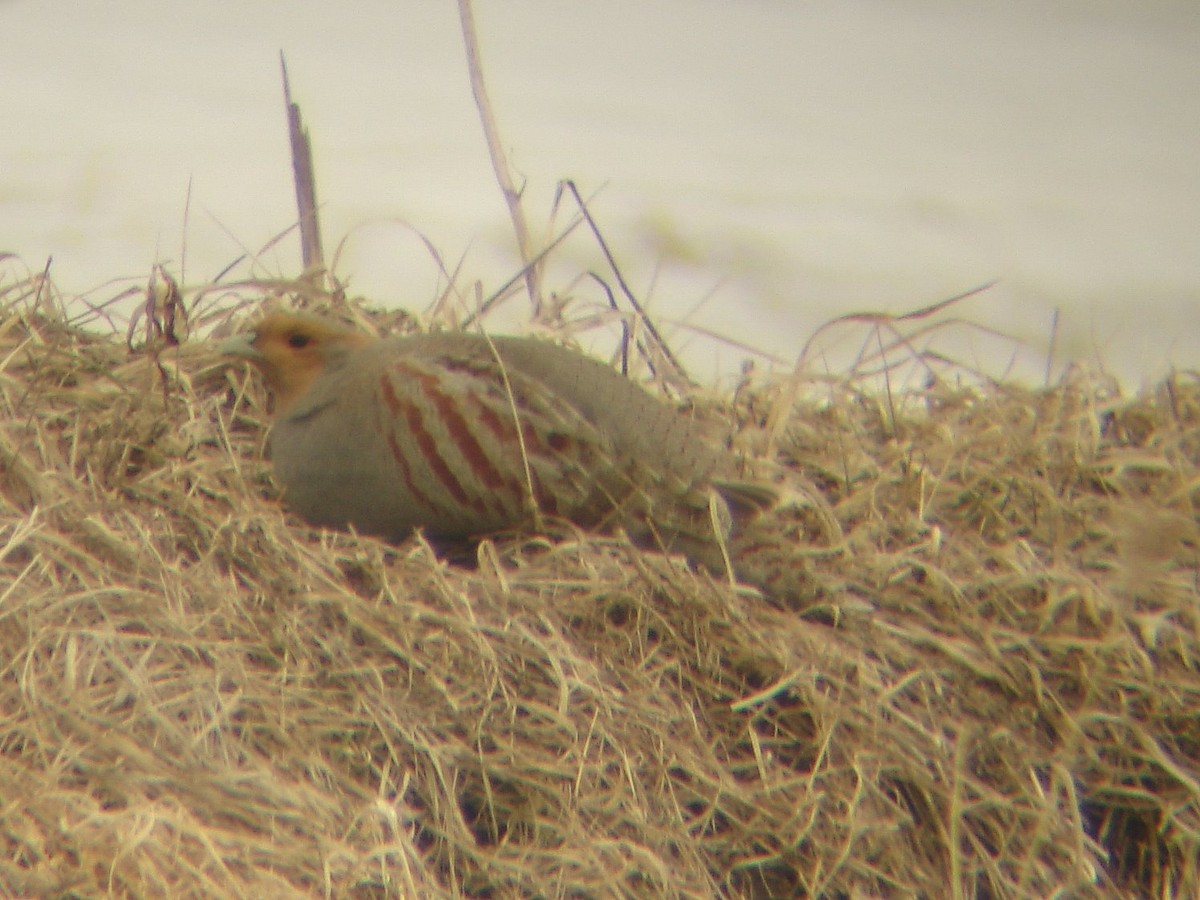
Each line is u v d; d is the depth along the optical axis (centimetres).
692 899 774
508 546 955
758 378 1168
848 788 830
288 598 853
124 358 1081
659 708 839
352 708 806
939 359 1230
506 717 816
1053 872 843
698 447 991
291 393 1003
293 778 770
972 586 948
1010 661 900
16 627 787
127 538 870
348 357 998
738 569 923
